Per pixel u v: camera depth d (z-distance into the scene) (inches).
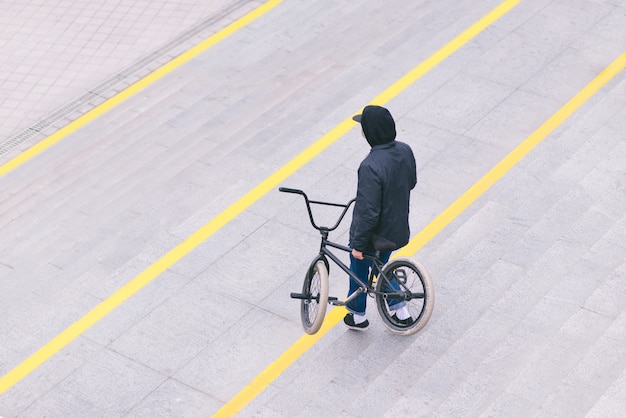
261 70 703.7
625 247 437.7
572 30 657.0
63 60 786.8
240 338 433.7
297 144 578.9
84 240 543.5
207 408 399.9
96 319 456.1
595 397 350.3
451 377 380.8
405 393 377.7
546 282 425.1
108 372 423.2
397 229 376.8
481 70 625.0
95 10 841.5
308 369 408.2
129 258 507.8
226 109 659.4
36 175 656.4
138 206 556.1
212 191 556.7
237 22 784.9
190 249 495.8
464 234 476.1
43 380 423.8
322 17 754.2
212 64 730.8
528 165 528.7
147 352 431.8
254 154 585.9
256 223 509.0
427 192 514.0
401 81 629.6
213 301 457.1
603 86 593.9
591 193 486.0
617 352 368.5
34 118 728.3
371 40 704.4
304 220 507.5
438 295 432.8
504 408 352.5
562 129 557.6
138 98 722.8
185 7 829.2
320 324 399.9
